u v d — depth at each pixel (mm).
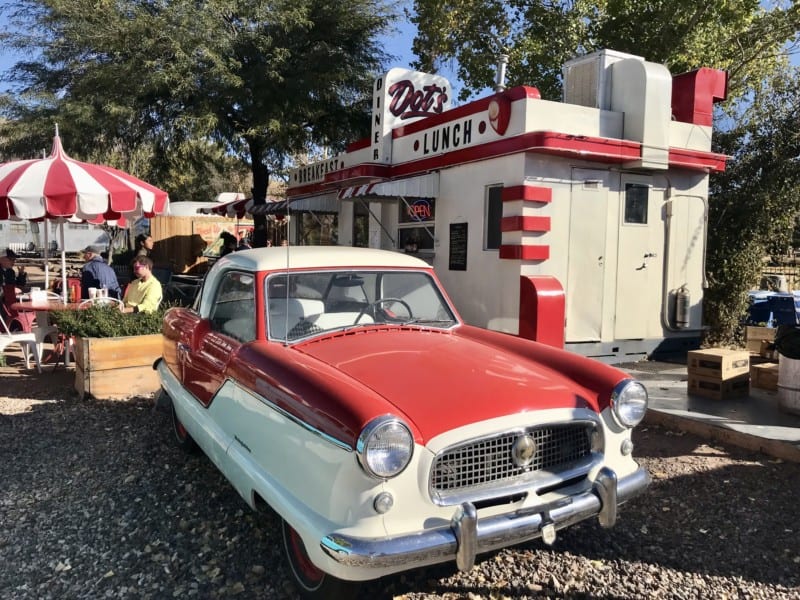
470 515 2617
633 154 7648
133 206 7527
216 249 17047
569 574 3328
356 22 14703
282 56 13625
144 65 13055
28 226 30500
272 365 3201
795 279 11734
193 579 3279
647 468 4730
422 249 9578
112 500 4211
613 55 8078
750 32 13820
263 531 3746
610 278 8023
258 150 15219
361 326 3990
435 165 8906
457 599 3107
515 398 3002
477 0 15766
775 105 9922
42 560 3490
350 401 2678
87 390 6605
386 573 2584
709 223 9883
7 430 5660
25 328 9562
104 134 14336
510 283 7629
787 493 4234
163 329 5301
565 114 7512
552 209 7527
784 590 3172
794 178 9516
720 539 3674
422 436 2695
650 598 3119
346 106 15523
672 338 8594
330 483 2646
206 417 3963
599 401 3262
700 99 8461
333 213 12781
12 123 14398
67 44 14078
